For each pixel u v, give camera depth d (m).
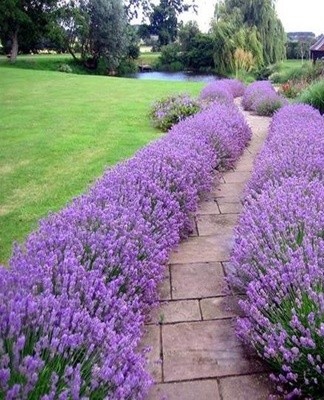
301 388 1.95
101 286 2.19
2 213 4.47
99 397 1.58
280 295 2.18
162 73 36.50
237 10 29.42
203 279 3.13
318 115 7.11
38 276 2.09
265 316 2.22
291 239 2.61
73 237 2.60
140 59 40.50
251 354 2.32
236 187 5.21
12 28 28.66
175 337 2.51
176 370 2.25
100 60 33.44
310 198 3.11
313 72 16.22
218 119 6.64
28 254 2.45
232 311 2.72
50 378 1.47
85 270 2.33
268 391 2.08
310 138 4.89
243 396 2.06
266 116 10.83
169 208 3.51
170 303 2.85
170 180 3.91
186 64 38.06
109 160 6.40
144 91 15.22
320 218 2.70
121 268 2.51
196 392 2.10
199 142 5.13
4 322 1.58
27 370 1.39
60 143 7.52
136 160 4.26
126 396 1.67
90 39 32.41
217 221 4.20
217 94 11.62
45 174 5.79
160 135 8.22
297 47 37.19
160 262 3.01
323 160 3.92
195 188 4.23
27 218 4.32
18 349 1.44
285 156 4.22
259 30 28.52
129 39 35.34
